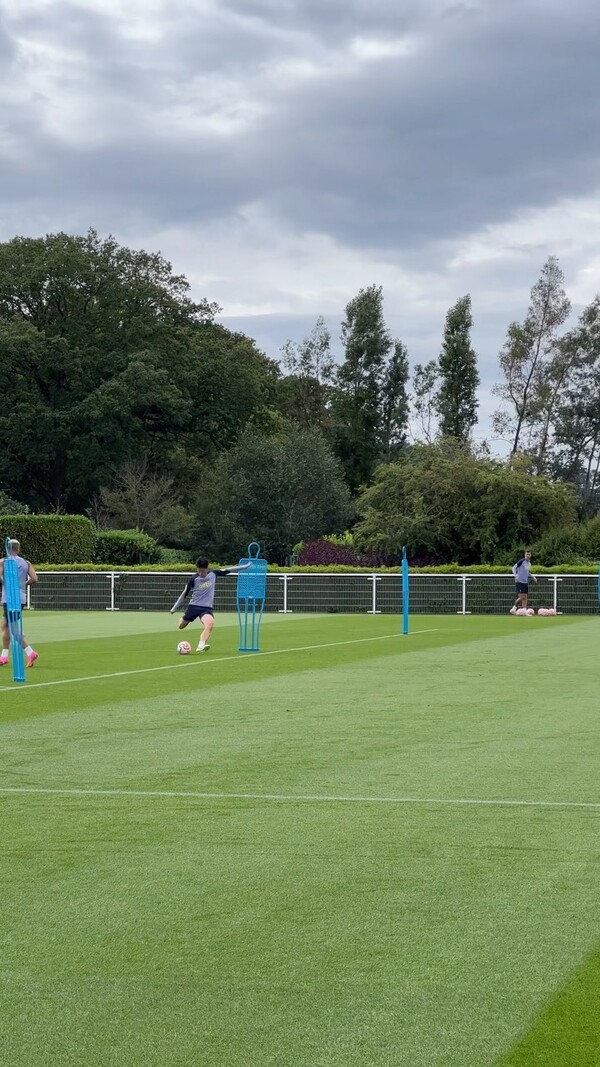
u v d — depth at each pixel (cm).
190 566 7594
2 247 12038
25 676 2856
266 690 2531
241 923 905
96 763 1605
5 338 11069
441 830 1203
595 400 13588
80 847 1139
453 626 5394
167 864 1075
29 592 7569
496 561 7869
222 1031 709
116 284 12044
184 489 12075
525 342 12562
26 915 928
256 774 1517
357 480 13750
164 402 11500
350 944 855
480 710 2172
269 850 1123
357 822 1241
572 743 1769
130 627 5322
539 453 12925
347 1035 702
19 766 1584
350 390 13688
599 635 4616
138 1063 668
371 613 7088
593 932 880
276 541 10988
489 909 936
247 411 12838
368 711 2162
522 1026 714
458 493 8106
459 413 12581
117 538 8894
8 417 11406
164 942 863
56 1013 737
